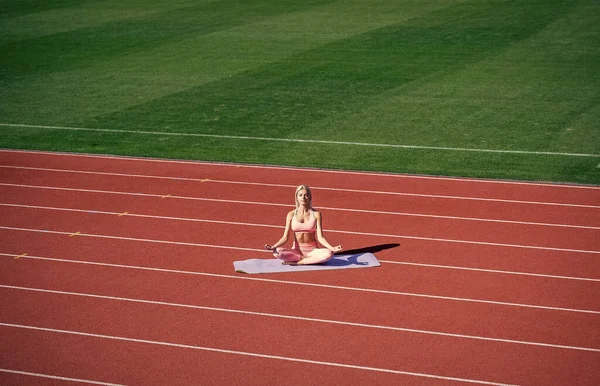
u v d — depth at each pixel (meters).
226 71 23.14
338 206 13.00
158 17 31.31
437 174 14.60
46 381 7.92
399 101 19.64
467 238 11.52
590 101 19.02
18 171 15.22
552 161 15.11
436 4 31.97
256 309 9.37
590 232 11.68
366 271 10.36
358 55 24.56
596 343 8.45
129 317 9.22
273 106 19.50
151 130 17.80
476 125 17.55
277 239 11.63
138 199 13.50
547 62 22.92
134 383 7.86
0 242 11.59
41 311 9.40
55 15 32.19
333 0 33.53
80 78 22.69
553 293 9.66
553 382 7.74
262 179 14.48
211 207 13.05
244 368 8.10
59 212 12.91
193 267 10.61
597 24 27.25
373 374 7.95
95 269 10.58
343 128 17.59
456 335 8.68
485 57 23.81
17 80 22.61
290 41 26.72
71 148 16.66
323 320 9.07
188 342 8.64
